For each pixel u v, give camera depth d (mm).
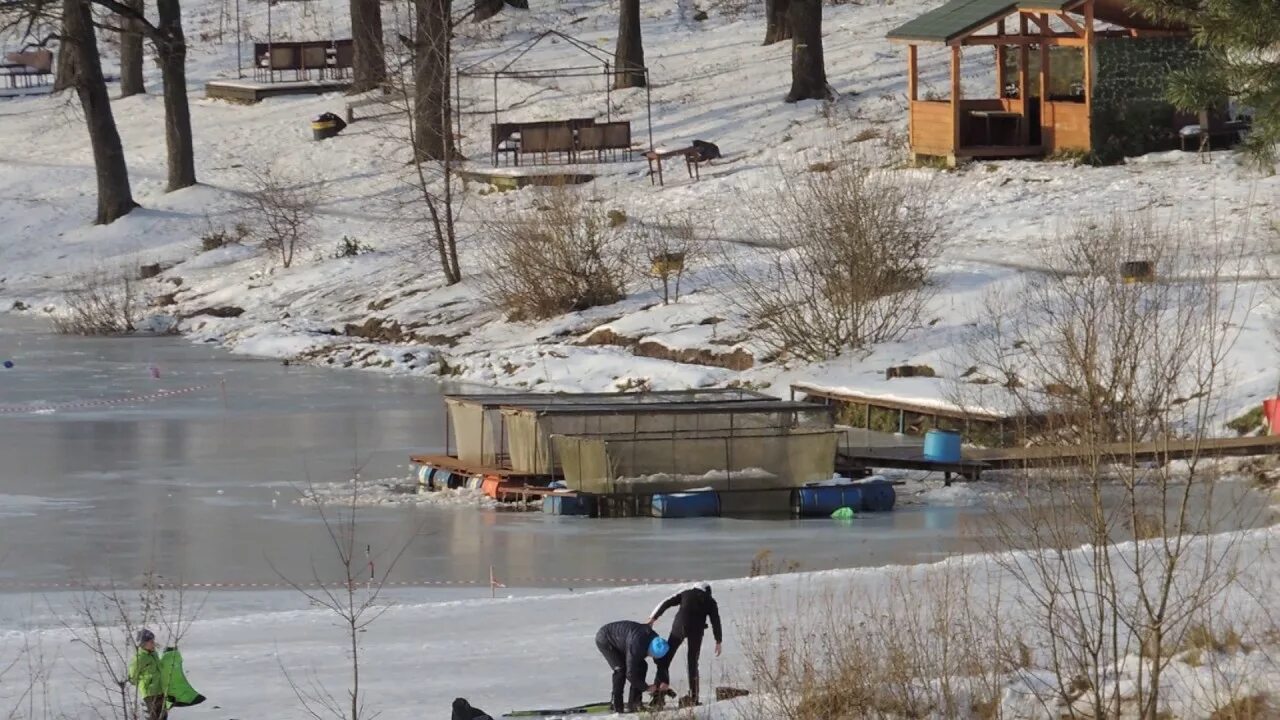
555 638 39344
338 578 49656
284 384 92812
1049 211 95062
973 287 83250
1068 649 30781
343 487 65250
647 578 49094
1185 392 66062
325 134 153500
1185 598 31078
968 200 100875
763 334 86750
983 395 69938
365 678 35594
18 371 98188
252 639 40250
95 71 142125
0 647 39500
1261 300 72375
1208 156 100750
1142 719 27969
